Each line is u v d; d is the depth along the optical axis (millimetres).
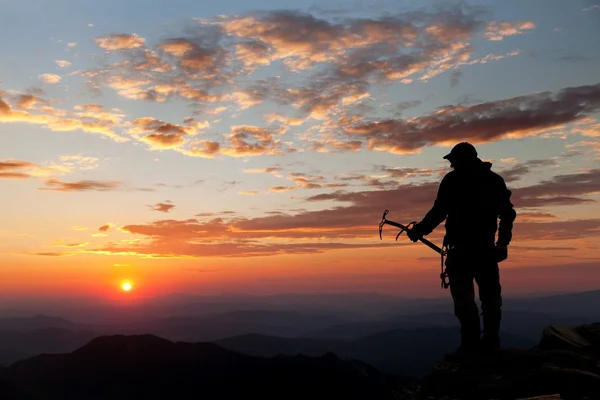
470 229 6020
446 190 6156
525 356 5559
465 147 6207
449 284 6176
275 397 145125
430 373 5777
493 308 6023
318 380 147500
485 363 5617
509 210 6027
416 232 6312
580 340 6109
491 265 6031
